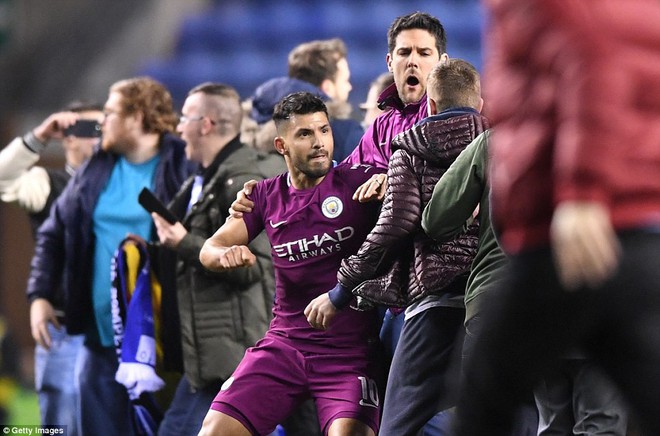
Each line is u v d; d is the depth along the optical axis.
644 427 8.05
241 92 57.62
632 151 7.76
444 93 15.51
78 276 21.64
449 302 15.36
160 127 21.72
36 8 58.09
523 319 8.36
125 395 21.61
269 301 19.19
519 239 8.41
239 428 15.95
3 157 23.78
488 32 9.14
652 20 7.75
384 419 15.70
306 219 16.16
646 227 7.85
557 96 8.05
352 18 59.53
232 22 60.41
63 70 57.31
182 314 19.11
